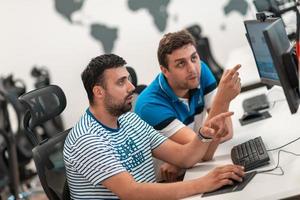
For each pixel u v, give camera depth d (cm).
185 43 241
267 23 231
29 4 561
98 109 207
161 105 251
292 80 189
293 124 248
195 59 245
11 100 390
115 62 206
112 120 210
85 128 203
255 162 198
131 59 591
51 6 566
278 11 380
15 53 568
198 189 187
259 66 271
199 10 590
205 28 596
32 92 232
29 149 410
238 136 257
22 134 409
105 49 584
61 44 575
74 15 571
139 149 219
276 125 255
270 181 178
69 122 586
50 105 235
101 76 203
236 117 299
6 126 369
